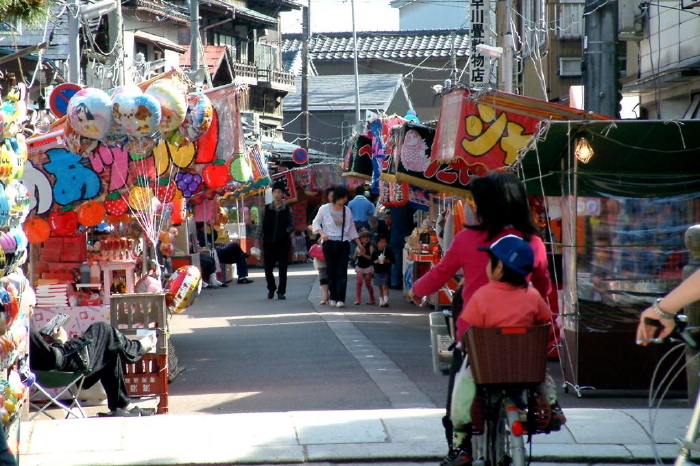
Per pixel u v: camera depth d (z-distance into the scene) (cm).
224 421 1076
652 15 2623
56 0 1416
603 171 1290
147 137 1361
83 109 1311
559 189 1512
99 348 1192
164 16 4978
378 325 2127
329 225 2512
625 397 1285
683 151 1257
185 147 1590
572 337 1304
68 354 1153
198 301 2752
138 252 1712
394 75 7788
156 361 1270
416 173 1772
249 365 1611
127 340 1227
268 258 2755
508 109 1378
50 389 1297
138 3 4622
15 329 952
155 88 1356
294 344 1839
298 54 8619
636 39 2398
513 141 1376
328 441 998
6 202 879
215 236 3700
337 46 8231
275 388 1407
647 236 1294
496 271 761
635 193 1292
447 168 1769
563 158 1350
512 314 754
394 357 1673
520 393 756
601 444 986
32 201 1418
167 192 1647
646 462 955
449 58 7844
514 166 1334
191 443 996
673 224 1294
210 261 3177
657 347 1280
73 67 2105
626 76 2953
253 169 3094
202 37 6341
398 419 1075
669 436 1011
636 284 1291
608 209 1295
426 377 1477
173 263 2880
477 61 2417
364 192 4844
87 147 1364
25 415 1068
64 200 1426
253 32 7294
